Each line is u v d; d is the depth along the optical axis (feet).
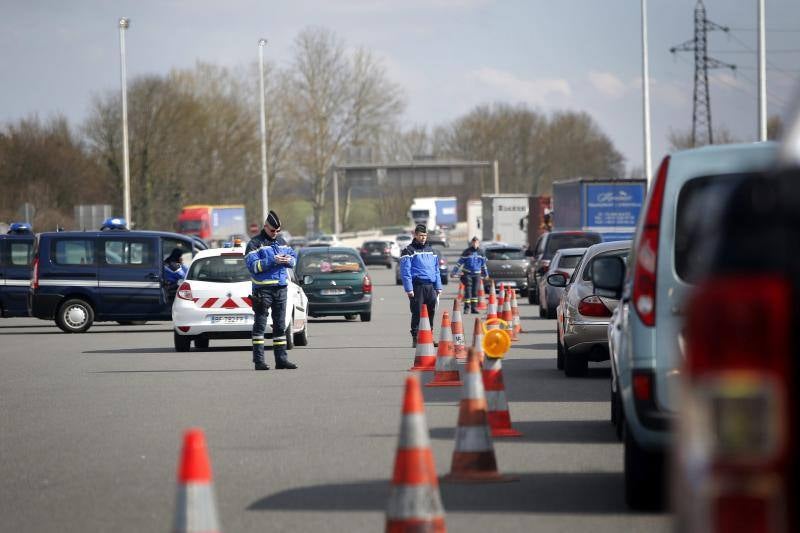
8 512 74.02
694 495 31.96
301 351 200.44
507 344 101.96
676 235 69.41
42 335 257.75
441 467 86.69
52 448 100.07
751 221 33.53
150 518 71.67
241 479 83.66
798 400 31.86
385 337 233.96
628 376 70.64
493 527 67.00
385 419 114.01
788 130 34.24
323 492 78.48
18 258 295.48
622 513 70.69
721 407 31.58
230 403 129.08
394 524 57.21
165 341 234.38
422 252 196.03
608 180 425.28
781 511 31.42
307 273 286.46
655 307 69.05
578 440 99.45
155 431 109.19
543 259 338.95
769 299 31.60
